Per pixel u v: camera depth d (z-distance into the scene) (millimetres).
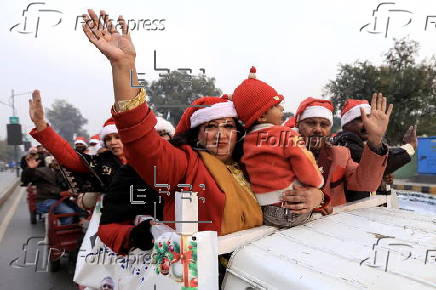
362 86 13117
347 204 2121
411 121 13938
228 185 1660
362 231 1590
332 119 2641
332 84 13125
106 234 1903
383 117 2031
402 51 14047
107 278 2170
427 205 3117
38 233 6941
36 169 6145
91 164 3359
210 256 1343
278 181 1661
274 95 1834
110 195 1991
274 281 1237
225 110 1818
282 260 1295
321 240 1481
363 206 2170
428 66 13914
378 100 2051
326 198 1859
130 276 1831
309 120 2559
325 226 1675
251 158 1764
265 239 1510
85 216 4816
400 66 14047
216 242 1376
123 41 1461
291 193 1642
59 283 4340
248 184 1795
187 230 1324
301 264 1249
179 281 1325
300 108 2621
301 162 1659
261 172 1708
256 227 1690
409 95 13664
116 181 2000
